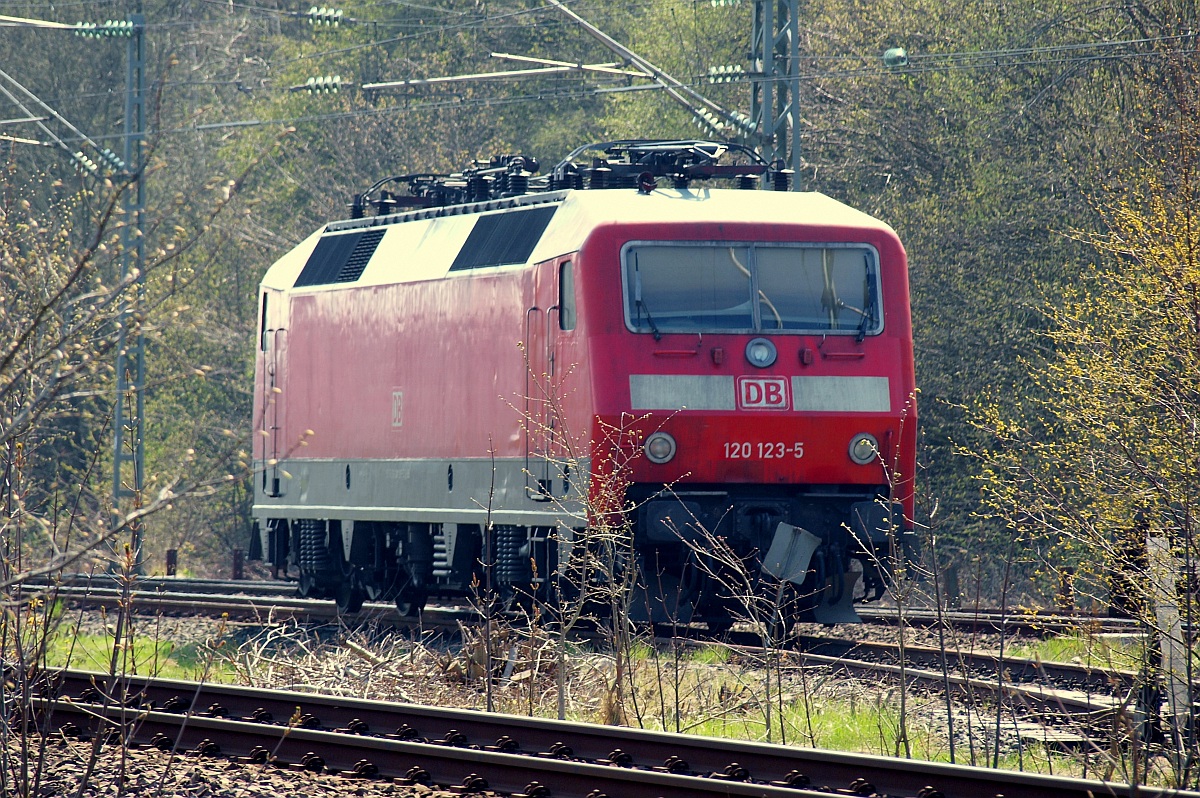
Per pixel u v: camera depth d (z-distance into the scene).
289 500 76.00
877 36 122.06
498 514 60.91
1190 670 36.72
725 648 56.03
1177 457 48.41
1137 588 41.88
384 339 68.69
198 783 32.56
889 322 58.50
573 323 56.72
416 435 66.25
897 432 57.97
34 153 154.50
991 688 43.16
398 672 51.75
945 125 114.56
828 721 43.84
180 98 168.38
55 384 25.44
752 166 64.31
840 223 58.81
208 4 181.62
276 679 51.16
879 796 31.36
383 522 70.25
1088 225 99.81
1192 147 55.97
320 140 170.38
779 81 88.75
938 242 107.38
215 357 154.12
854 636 64.69
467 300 63.22
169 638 70.00
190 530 147.12
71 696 43.69
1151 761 36.88
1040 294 100.88
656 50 156.00
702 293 56.91
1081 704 42.12
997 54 109.31
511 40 188.50
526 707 46.50
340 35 184.62
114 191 25.69
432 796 32.28
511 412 60.22
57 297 25.23
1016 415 99.12
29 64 162.62
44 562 30.42
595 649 58.66
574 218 58.00
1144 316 54.50
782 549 56.81
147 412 150.38
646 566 58.16
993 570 102.50
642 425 55.44
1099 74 104.88
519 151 182.88
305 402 74.75
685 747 34.72
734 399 56.34
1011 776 30.22
